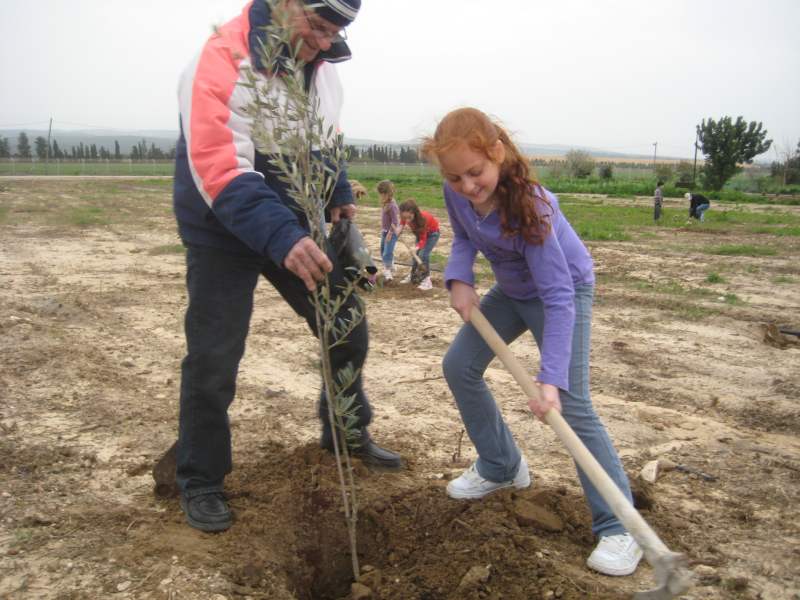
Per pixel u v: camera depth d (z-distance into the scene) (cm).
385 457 375
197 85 274
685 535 319
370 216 2189
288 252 263
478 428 327
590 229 1819
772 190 4406
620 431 444
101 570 276
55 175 6650
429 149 260
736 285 1005
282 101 286
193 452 313
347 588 313
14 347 581
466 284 305
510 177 267
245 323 309
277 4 264
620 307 847
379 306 845
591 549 308
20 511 319
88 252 1247
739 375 571
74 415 447
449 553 301
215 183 270
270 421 449
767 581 286
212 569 278
